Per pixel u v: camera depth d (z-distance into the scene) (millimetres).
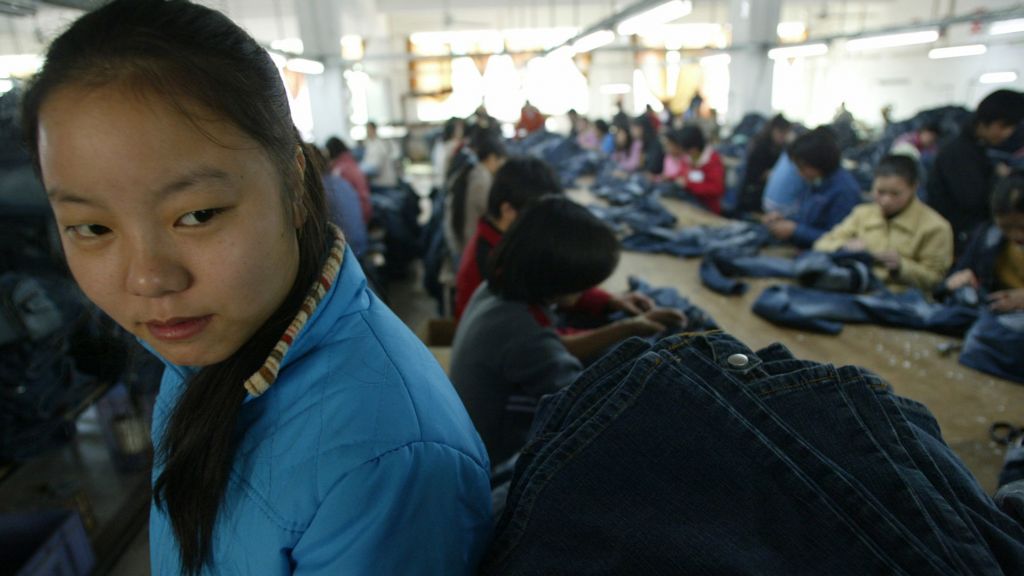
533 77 14969
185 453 449
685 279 2309
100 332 689
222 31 392
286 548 433
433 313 4387
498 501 636
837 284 1966
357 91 10367
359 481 407
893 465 436
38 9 1535
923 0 12180
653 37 14469
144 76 343
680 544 408
